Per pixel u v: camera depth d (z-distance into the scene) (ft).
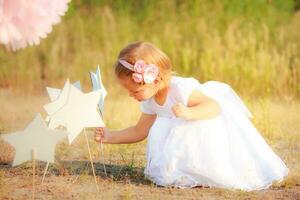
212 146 16.39
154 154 16.81
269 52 36.47
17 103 30.76
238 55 34.76
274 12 39.99
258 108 27.40
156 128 17.02
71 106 15.21
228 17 39.45
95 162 19.04
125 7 42.60
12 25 13.89
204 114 16.31
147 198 15.08
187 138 16.46
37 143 14.97
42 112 27.84
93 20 41.06
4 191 15.42
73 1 41.98
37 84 35.68
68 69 36.91
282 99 30.83
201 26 37.99
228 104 17.28
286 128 24.35
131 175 17.47
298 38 37.14
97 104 15.69
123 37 39.17
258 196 15.48
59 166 18.24
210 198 15.21
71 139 15.20
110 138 17.76
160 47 36.86
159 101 16.92
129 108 28.35
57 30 39.52
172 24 39.37
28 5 14.07
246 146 16.93
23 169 17.98
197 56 36.11
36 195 15.24
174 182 16.28
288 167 18.63
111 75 35.45
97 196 15.16
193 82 16.85
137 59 16.15
